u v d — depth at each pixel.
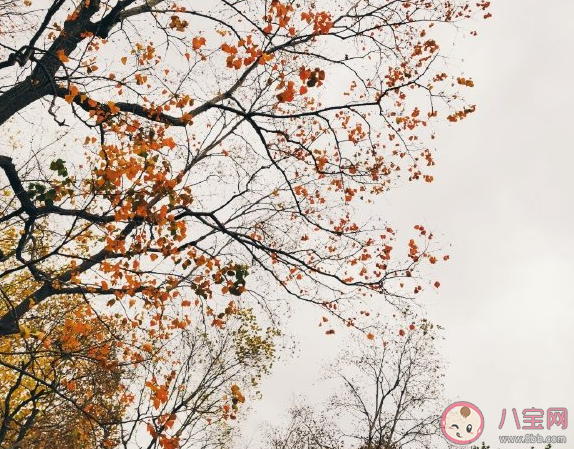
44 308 10.05
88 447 9.92
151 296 7.24
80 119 6.32
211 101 9.18
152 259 7.39
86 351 7.64
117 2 7.24
